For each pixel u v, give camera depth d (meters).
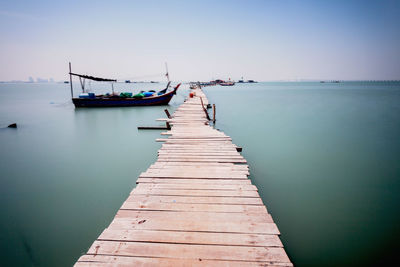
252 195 4.55
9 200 5.95
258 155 9.34
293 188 6.51
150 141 11.65
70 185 6.80
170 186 4.93
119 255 2.99
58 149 10.39
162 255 3.00
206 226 3.58
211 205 4.17
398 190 6.41
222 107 26.22
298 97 42.62
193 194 4.57
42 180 7.16
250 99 37.97
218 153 7.28
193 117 14.89
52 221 5.07
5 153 9.82
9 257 4.04
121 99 23.58
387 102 32.34
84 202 5.87
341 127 15.11
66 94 58.25
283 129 14.45
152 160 8.97
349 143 11.22
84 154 9.67
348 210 5.45
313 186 6.63
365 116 19.72
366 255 4.04
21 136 12.91
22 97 47.09
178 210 4.00
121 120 17.80
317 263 3.87
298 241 4.40
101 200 5.97
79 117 19.08
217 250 3.10
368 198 5.98
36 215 5.29
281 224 4.91
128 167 8.25
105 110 22.59
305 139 11.95
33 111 23.36
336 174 7.49
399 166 8.18
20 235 4.61
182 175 5.52
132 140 11.85
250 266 2.87
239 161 6.53
